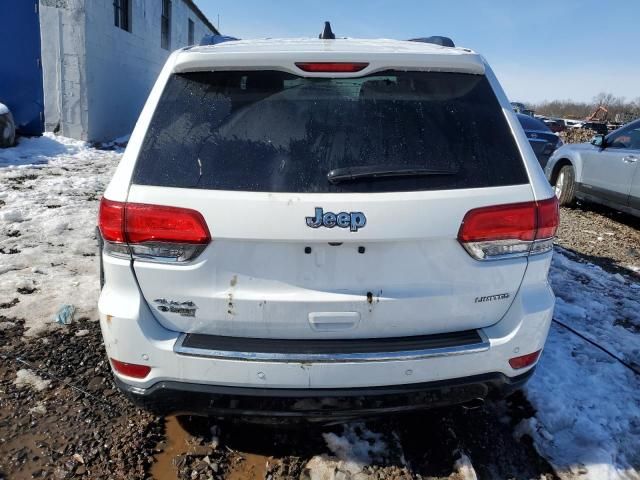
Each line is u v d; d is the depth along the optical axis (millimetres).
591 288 4484
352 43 2559
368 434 2518
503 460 2416
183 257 1931
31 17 10820
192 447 2418
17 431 2471
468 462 2355
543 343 2193
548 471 2352
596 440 2521
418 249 1952
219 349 1960
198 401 2053
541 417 2652
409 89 2109
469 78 2180
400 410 2088
